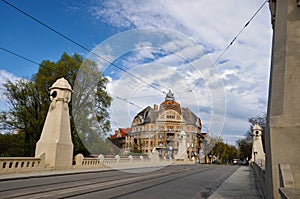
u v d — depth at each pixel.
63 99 14.61
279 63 4.59
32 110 23.75
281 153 4.13
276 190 4.06
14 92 23.30
